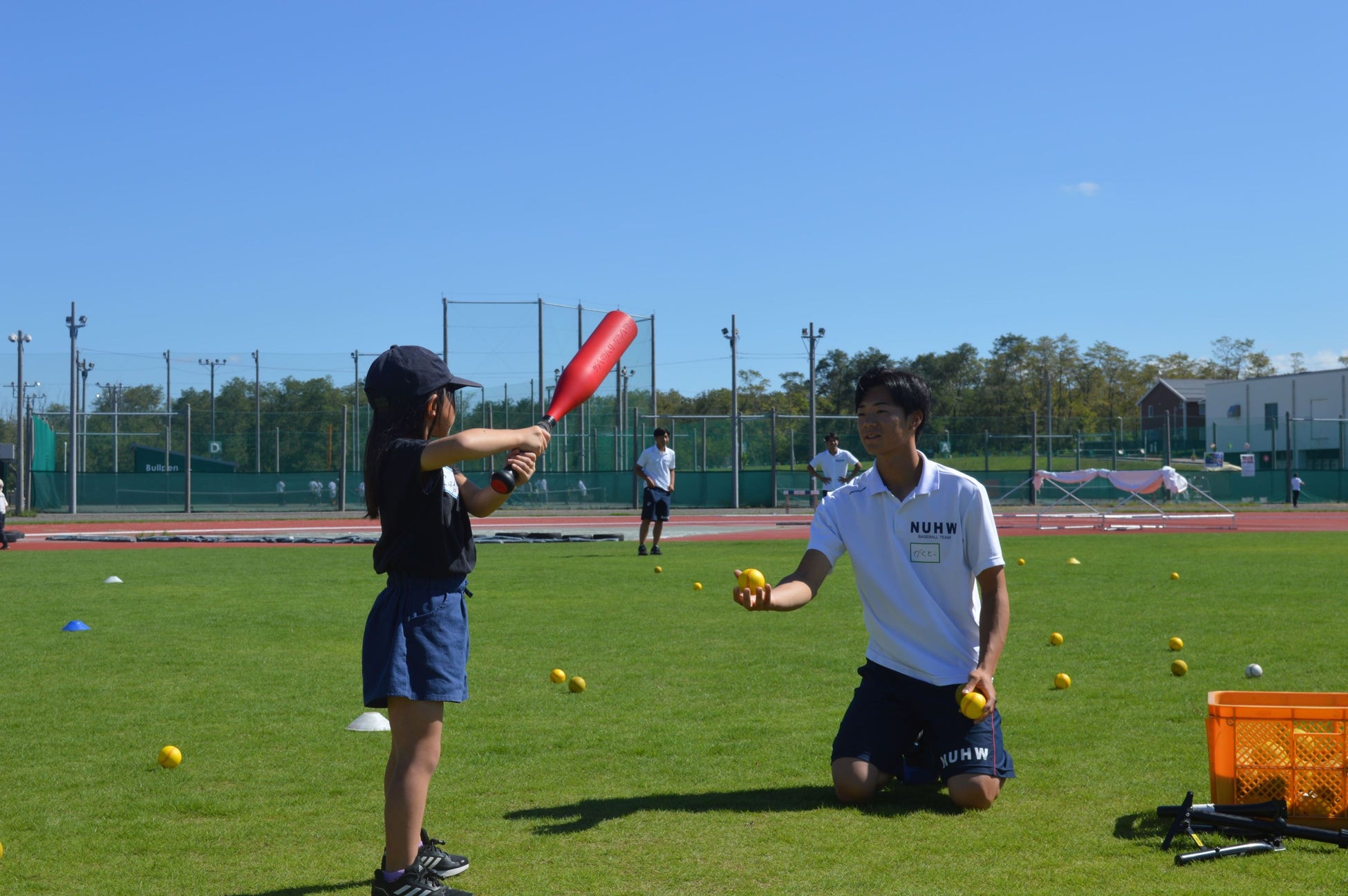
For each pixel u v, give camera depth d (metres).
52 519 33.00
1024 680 7.32
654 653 8.53
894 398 4.77
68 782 5.09
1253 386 60.53
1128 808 4.55
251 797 4.86
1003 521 30.66
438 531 3.57
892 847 4.07
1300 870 3.75
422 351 3.74
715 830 4.30
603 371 3.97
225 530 27.83
